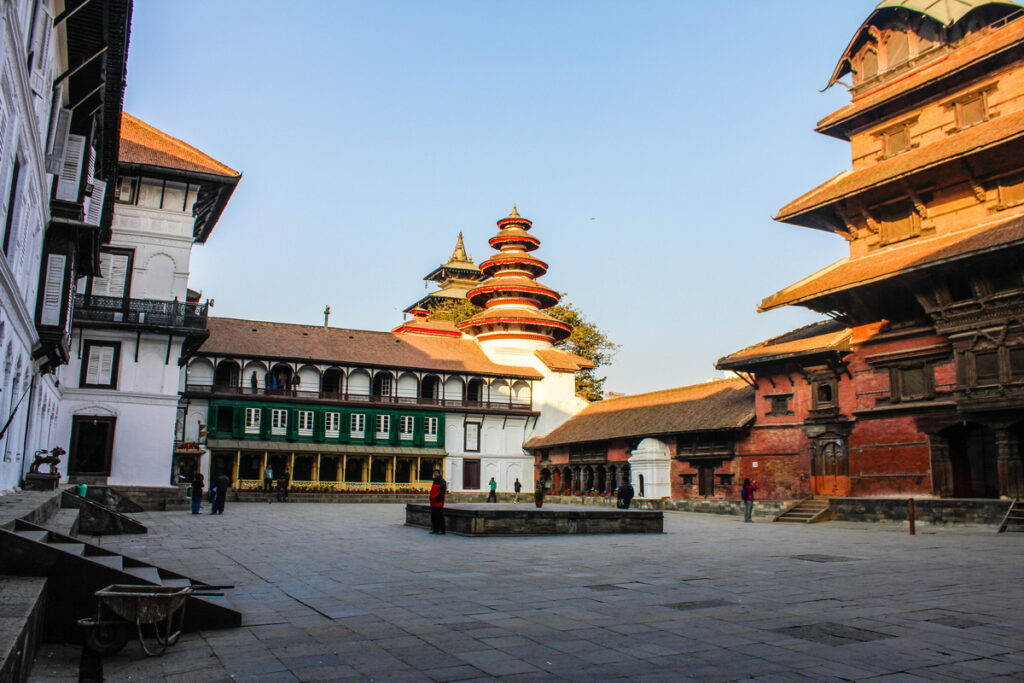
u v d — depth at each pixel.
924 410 28.45
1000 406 24.97
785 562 15.01
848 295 31.20
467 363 58.56
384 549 17.06
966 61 29.25
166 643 7.33
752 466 36.38
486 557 15.59
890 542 19.81
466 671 6.76
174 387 34.78
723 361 37.06
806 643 7.87
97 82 19.53
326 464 53.81
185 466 47.12
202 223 41.94
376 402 53.75
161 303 34.53
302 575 12.72
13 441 17.55
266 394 50.41
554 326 62.00
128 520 20.33
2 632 5.38
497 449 57.88
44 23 14.97
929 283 27.59
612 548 17.81
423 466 56.25
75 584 7.72
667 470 42.00
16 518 9.57
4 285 13.20
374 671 6.75
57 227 20.06
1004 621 9.02
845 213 33.31
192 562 14.36
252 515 30.02
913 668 6.93
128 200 35.62
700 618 9.16
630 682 6.46
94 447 33.09
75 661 7.05
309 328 56.62
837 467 32.09
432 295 89.25
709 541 20.06
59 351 21.12
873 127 33.97
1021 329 24.78
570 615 9.30
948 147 28.62
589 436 49.81
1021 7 28.69
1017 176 27.23
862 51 35.09
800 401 34.38
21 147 13.81
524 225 65.69
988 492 28.11
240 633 8.26
